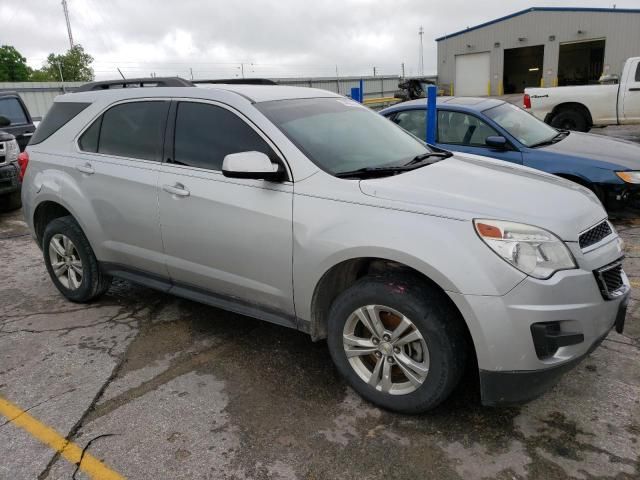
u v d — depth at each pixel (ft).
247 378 10.96
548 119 39.88
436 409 9.73
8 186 26.35
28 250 20.66
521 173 11.02
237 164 9.72
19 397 10.51
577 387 10.21
